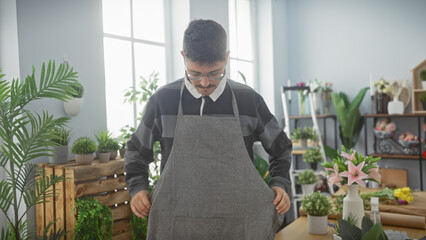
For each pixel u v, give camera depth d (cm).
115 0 327
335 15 514
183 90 120
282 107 532
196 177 113
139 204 117
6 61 249
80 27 278
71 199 233
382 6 480
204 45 107
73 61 272
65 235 235
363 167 161
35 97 199
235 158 114
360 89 497
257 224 114
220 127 114
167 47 379
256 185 115
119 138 319
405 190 227
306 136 438
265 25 512
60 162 243
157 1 369
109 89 321
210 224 112
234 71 472
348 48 505
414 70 440
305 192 415
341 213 194
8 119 202
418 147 436
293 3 547
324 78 524
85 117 280
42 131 201
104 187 250
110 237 241
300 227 194
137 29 348
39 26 251
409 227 184
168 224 113
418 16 456
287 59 550
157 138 125
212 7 407
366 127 486
